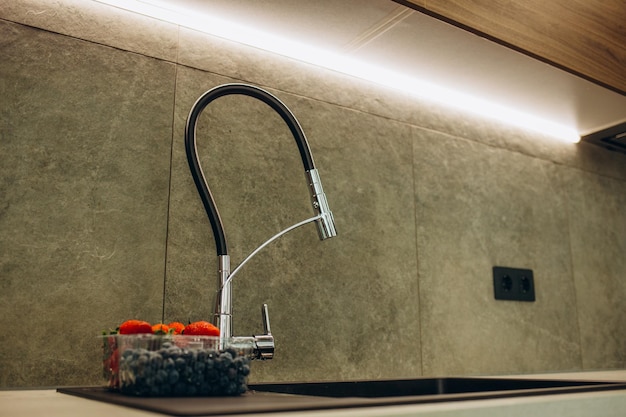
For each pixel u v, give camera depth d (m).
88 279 1.14
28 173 1.12
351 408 0.60
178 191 1.27
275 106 1.14
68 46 1.20
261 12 1.27
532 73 1.53
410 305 1.56
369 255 1.51
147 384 0.75
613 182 2.18
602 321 2.00
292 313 1.36
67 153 1.16
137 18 1.29
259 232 1.36
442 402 0.66
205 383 0.78
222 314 1.03
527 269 1.83
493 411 0.64
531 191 1.92
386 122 1.62
